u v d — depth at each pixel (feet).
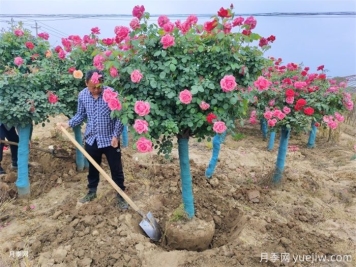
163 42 9.02
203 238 11.03
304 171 18.38
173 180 15.46
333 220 13.19
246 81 9.91
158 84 9.30
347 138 27.81
